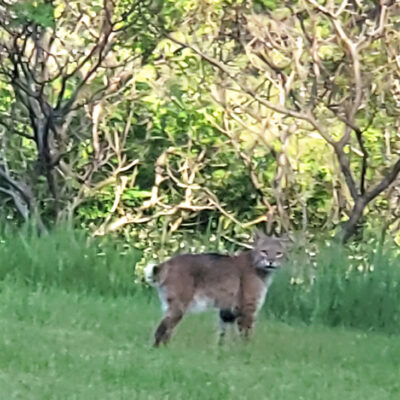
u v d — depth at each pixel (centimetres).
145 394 873
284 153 1973
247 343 1144
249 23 1819
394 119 1981
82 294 1448
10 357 966
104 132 2155
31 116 1972
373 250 1509
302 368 1035
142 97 2094
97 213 2211
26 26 1803
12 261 1527
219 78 1941
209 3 1820
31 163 2119
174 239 2158
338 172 2042
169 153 2194
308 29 1836
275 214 2050
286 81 1847
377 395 935
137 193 2230
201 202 2233
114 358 1001
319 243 1809
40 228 1716
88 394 859
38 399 834
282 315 1433
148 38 1842
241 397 888
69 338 1095
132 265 1571
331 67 1859
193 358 1037
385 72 1823
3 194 2125
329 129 1934
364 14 1794
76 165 2175
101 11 1845
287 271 1459
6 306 1260
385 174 1964
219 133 2166
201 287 1117
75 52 1948
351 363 1084
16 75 1872
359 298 1415
